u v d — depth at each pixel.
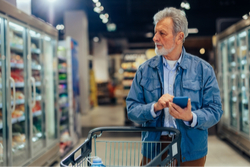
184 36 1.51
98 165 1.27
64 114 5.01
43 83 3.81
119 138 5.72
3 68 2.65
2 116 2.68
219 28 5.95
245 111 4.41
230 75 5.16
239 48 4.57
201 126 1.43
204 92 1.51
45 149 3.68
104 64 16.05
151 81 1.57
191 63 1.53
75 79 5.42
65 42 5.12
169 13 1.48
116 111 11.41
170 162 1.31
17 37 3.16
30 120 3.27
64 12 10.64
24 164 3.01
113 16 12.19
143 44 18.14
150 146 1.55
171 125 1.55
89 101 11.68
